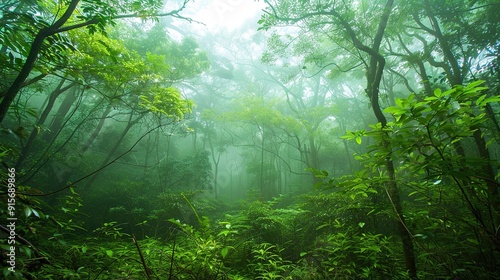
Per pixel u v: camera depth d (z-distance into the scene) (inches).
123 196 447.2
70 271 114.3
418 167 84.8
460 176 74.9
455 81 253.8
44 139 445.7
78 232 353.1
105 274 129.0
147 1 179.2
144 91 228.2
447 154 83.9
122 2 184.1
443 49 265.9
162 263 143.6
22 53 118.1
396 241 203.2
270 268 177.8
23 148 197.6
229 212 425.4
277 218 247.0
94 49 190.5
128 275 126.0
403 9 288.0
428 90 284.5
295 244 241.0
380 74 174.7
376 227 215.0
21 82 96.0
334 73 393.7
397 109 74.2
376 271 152.4
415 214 119.3
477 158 74.5
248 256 198.7
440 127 74.6
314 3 217.8
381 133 87.7
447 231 135.6
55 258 126.1
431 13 276.7
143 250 155.6
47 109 266.7
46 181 386.9
